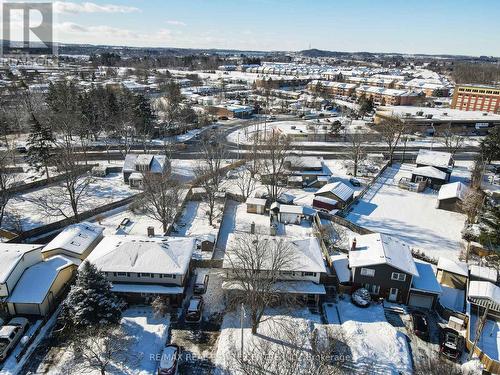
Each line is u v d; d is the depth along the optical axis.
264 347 35.97
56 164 73.38
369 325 39.81
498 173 87.38
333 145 108.94
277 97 188.00
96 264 42.44
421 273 45.75
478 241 55.50
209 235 55.31
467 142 116.00
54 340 36.91
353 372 34.06
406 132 115.31
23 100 122.75
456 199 68.75
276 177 69.06
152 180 62.31
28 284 39.69
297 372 32.00
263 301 37.84
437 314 42.59
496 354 36.75
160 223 61.09
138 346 36.47
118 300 39.50
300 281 44.28
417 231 62.00
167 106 128.00
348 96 191.00
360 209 69.62
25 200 68.06
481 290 43.16
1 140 100.31
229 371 33.94
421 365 35.28
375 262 43.03
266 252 43.97
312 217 64.00
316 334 38.09
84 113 101.56
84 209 65.06
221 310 41.94
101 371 32.34
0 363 34.09
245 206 68.44
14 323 37.28
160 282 42.78
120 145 96.81
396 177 86.38
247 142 108.31
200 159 91.00
